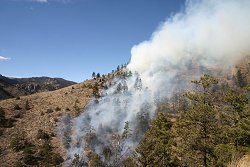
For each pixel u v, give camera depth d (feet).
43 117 418.92
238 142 91.25
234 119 103.55
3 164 286.25
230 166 37.42
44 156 307.58
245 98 104.06
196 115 105.29
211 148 102.01
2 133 358.84
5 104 464.65
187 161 111.14
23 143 334.24
